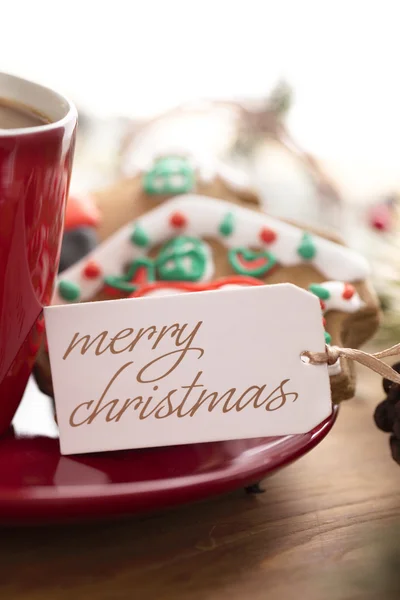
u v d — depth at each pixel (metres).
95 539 0.34
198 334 0.34
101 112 0.69
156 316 0.34
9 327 0.33
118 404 0.34
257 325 0.34
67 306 0.34
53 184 0.32
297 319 0.34
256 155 0.63
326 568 0.34
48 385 0.38
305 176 0.63
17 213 0.32
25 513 0.31
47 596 0.32
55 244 0.34
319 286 0.40
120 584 0.33
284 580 0.33
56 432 0.36
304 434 0.34
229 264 0.41
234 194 0.43
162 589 0.32
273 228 0.41
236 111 0.59
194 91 0.71
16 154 0.31
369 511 0.36
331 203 0.60
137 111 0.69
